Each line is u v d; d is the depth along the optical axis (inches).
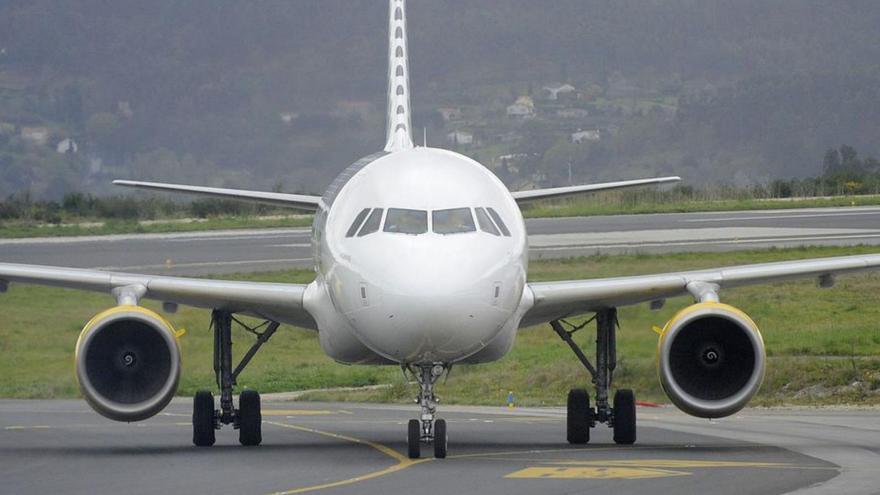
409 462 2709.2
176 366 2906.0
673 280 3085.6
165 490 2319.1
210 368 5654.5
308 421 3949.3
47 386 5398.6
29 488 2369.6
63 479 2486.5
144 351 2955.2
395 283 2608.3
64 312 6939.0
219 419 3228.3
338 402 4904.0
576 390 3243.1
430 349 2647.6
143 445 3240.7
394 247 2674.7
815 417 3843.5
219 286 3075.8
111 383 2938.0
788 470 2546.8
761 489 2278.5
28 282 3125.0
